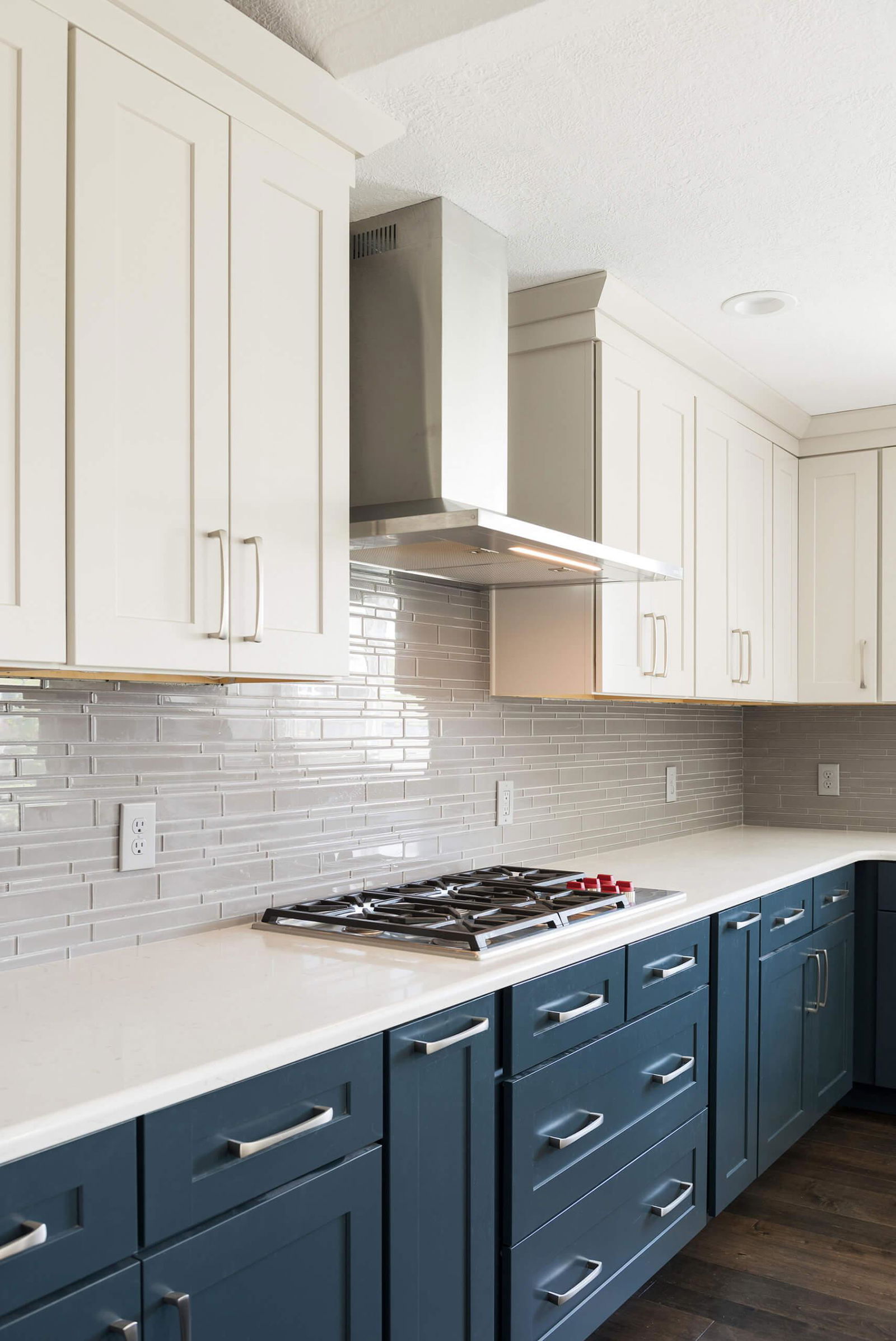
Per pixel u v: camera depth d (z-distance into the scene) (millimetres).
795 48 1664
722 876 2924
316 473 1783
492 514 1906
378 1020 1534
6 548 1308
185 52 1542
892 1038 3482
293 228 1748
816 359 3184
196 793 2045
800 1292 2412
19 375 1323
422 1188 1623
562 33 1612
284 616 1714
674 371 2986
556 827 3145
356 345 2283
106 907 1879
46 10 1359
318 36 1695
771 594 3654
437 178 2104
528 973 1849
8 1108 1143
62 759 1806
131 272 1470
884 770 4062
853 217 2266
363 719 2445
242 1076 1325
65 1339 1117
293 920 2094
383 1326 1554
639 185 2129
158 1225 1226
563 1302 1944
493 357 2324
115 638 1437
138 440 1478
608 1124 2107
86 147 1408
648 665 2855
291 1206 1392
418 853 2598
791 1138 3006
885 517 3752
